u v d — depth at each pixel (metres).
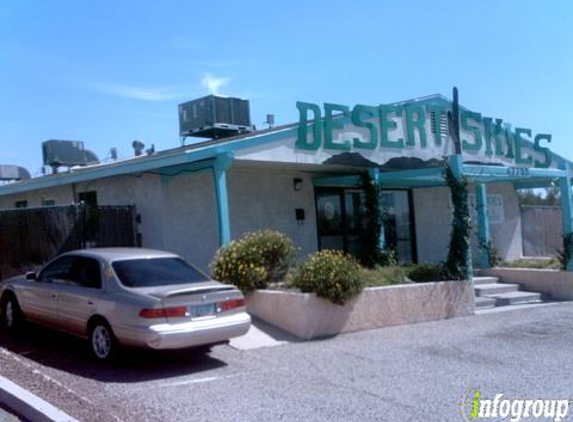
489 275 16.61
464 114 17.31
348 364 8.50
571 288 15.12
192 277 8.93
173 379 7.64
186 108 17.42
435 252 19.11
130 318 7.82
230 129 16.95
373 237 15.19
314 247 15.82
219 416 6.20
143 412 6.26
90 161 21.11
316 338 10.42
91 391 6.98
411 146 16.14
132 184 14.47
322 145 14.08
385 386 7.36
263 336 10.23
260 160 12.84
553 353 9.09
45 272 9.67
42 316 9.44
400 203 18.41
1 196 19.45
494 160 18.14
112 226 13.70
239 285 11.18
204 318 8.15
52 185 16.12
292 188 15.48
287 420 6.11
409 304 11.95
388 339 10.30
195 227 13.85
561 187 16.75
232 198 14.09
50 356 8.72
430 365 8.41
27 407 5.99
